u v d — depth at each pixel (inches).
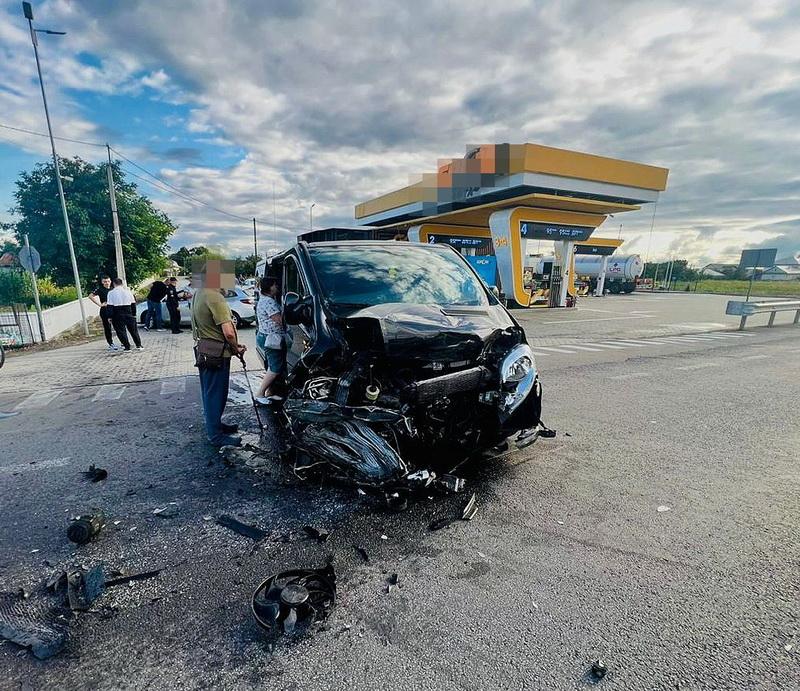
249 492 130.4
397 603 84.6
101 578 90.6
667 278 2333.9
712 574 92.7
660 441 170.9
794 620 80.0
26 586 90.5
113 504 124.6
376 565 96.3
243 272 1803.6
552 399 230.7
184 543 105.3
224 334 160.7
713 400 229.6
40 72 491.8
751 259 717.9
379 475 110.3
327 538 106.5
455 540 105.3
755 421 195.9
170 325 597.3
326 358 124.9
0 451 165.2
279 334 191.3
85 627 79.2
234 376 303.3
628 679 67.9
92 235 906.1
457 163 797.2
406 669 69.9
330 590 87.4
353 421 113.6
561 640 75.5
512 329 144.9
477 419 131.3
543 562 96.9
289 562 97.9
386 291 156.6
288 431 157.5
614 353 377.1
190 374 301.4
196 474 143.6
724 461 152.1
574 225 886.4
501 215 829.2
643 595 86.5
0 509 122.5
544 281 1067.9
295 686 67.1
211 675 69.2
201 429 188.5
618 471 143.5
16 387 268.1
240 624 79.7
